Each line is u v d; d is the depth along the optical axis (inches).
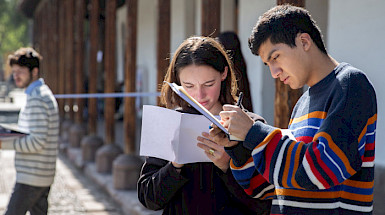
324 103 67.2
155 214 206.2
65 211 233.1
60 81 490.6
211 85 80.3
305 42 68.1
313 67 69.0
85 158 337.1
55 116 148.2
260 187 76.5
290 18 67.7
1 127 129.0
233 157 71.9
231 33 116.4
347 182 68.1
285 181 64.8
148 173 86.1
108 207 241.0
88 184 293.3
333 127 62.7
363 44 241.0
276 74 69.7
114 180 256.8
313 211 68.2
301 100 74.3
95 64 357.1
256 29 69.9
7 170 332.2
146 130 81.0
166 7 219.3
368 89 64.6
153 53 576.4
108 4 307.1
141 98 626.5
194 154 78.9
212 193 81.4
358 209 67.5
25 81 150.9
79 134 396.8
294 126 71.9
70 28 437.4
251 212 82.4
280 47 67.5
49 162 147.8
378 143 235.3
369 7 235.5
